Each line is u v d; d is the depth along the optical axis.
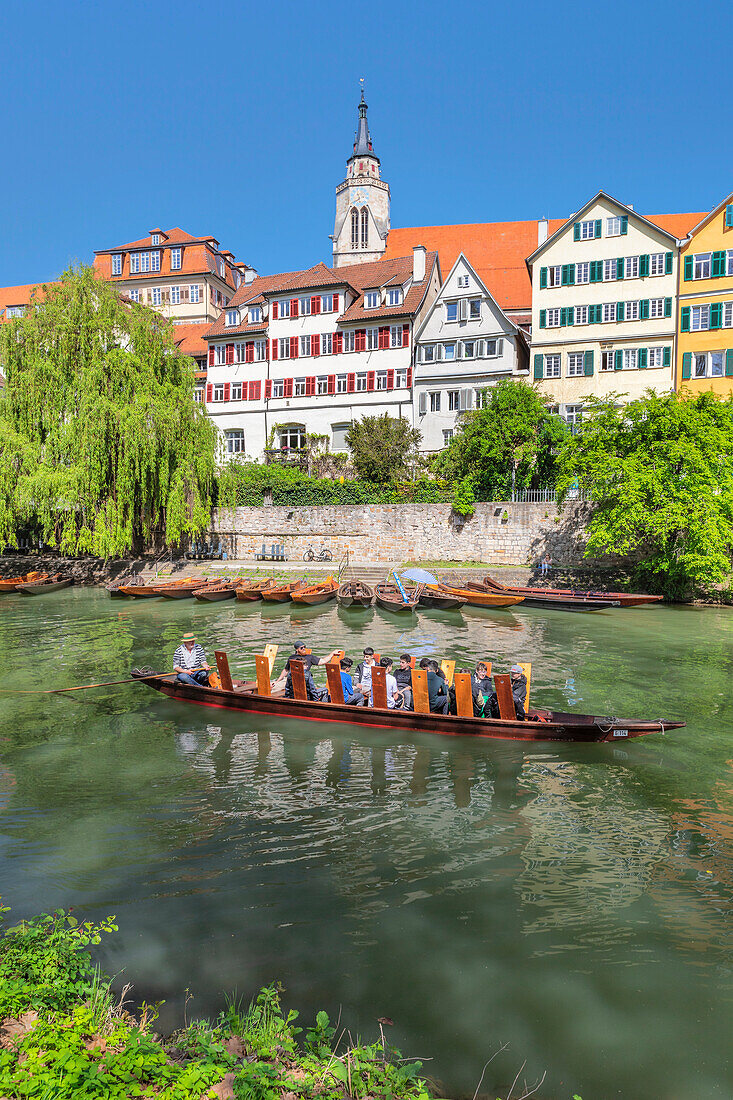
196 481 32.22
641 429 25.80
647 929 5.91
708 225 33.91
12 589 29.09
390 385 39.97
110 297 31.66
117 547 29.44
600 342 35.62
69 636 19.55
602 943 5.71
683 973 5.33
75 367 30.67
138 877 6.70
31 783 9.05
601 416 27.19
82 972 4.86
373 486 34.25
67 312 30.95
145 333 32.50
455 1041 4.55
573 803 8.48
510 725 10.27
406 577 25.55
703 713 12.23
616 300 35.38
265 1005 4.68
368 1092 3.69
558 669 15.58
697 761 9.87
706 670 15.49
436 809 8.27
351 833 7.66
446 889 6.53
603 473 25.56
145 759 9.84
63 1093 3.26
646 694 13.48
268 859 7.08
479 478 32.59
